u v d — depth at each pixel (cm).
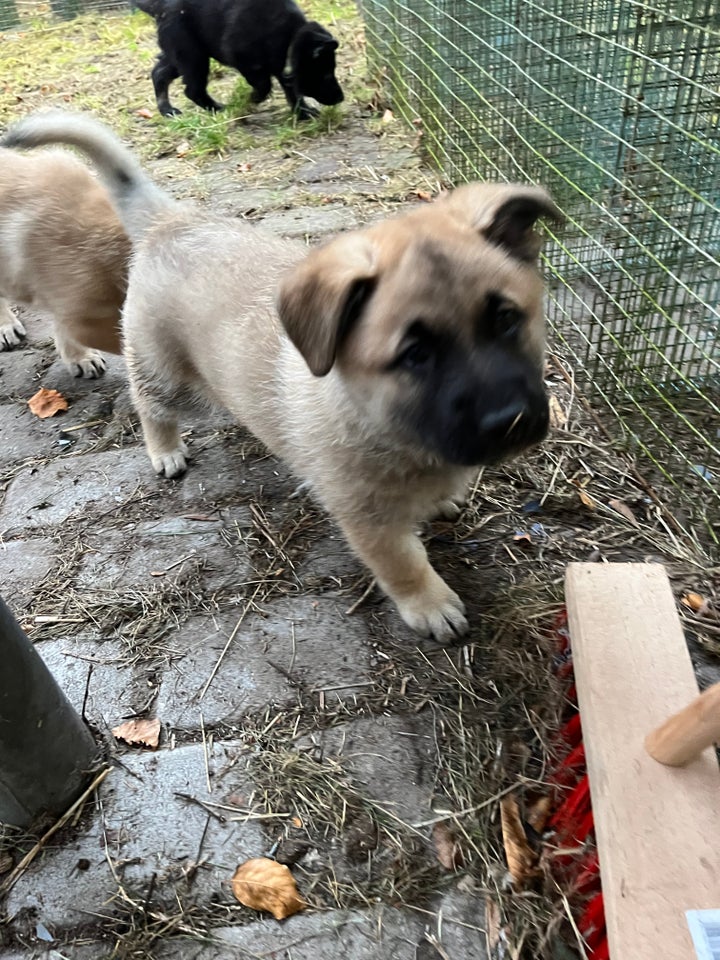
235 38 135
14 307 97
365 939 40
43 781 44
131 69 174
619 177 71
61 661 54
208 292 58
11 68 179
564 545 60
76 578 60
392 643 54
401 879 42
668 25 64
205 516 65
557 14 78
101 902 42
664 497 63
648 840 35
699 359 68
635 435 68
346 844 43
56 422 77
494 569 58
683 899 33
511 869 41
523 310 41
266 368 53
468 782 46
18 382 84
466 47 99
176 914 41
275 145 130
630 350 70
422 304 38
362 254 41
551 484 65
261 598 58
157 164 127
